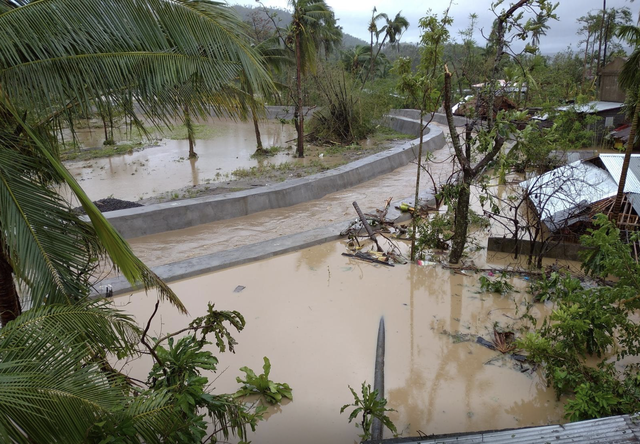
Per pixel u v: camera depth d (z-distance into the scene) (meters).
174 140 28.16
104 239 3.13
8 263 3.93
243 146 25.70
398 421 4.93
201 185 16.27
